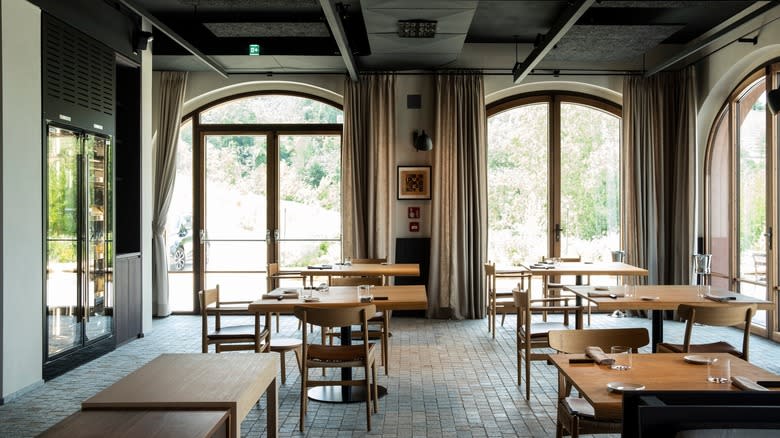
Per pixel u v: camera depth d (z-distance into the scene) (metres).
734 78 8.07
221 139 9.52
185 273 9.49
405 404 5.02
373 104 9.04
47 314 5.61
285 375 5.62
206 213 9.52
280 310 4.88
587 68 9.12
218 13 7.60
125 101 7.52
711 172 8.73
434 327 8.31
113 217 6.84
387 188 9.02
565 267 7.61
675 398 1.67
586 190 9.50
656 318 5.82
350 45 8.16
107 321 6.75
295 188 9.52
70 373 5.91
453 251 8.91
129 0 5.79
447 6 6.38
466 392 5.34
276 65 8.81
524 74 8.20
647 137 8.97
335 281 6.62
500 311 8.55
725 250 8.36
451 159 8.98
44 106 5.54
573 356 3.20
